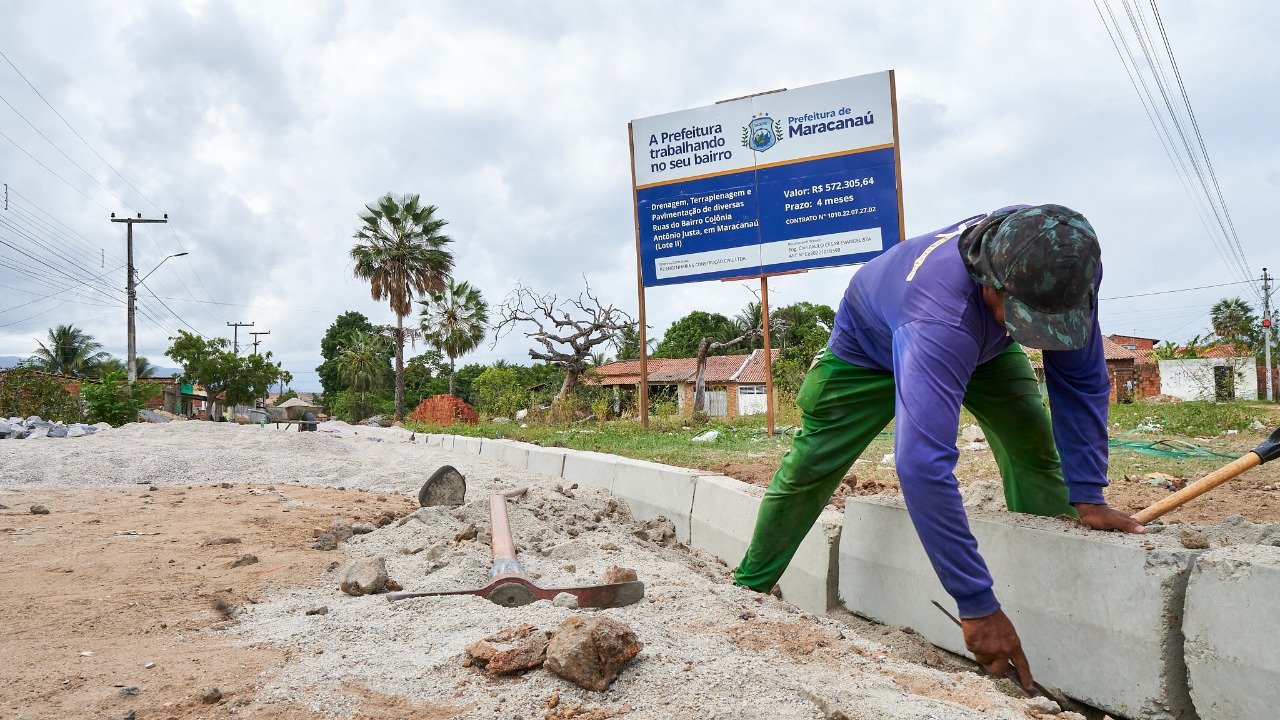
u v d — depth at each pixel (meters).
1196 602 2.61
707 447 10.49
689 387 32.78
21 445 11.05
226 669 2.49
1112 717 2.87
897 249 3.42
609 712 2.13
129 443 11.87
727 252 12.88
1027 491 3.96
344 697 2.24
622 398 24.92
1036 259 2.65
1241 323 28.72
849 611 4.30
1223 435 10.15
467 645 2.62
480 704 2.19
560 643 2.30
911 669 2.61
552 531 5.59
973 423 10.79
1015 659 2.78
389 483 9.29
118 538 5.10
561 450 9.82
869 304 3.51
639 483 7.43
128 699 2.25
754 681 2.31
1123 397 28.12
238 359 46.66
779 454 9.24
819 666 2.56
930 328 2.89
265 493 7.83
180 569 4.20
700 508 6.21
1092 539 2.99
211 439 13.44
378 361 60.00
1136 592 2.79
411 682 2.34
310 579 4.05
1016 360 3.71
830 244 12.23
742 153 12.72
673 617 3.15
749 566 4.36
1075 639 3.02
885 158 11.90
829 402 3.91
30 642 2.86
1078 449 3.25
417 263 39.03
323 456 11.96
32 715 2.14
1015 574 3.30
